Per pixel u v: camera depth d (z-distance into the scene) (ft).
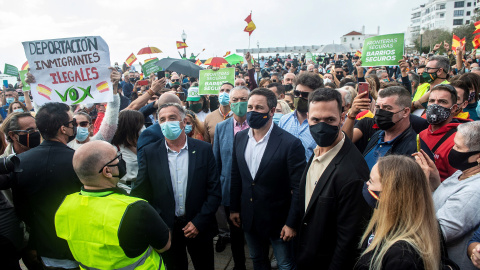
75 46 10.92
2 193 8.20
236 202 10.27
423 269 4.75
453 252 6.42
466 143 6.59
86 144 6.34
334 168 7.25
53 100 11.15
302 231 7.80
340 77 28.02
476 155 6.51
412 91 22.12
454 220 6.19
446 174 8.50
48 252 7.75
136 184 9.57
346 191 6.91
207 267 10.00
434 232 5.13
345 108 11.37
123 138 11.58
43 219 7.73
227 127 11.91
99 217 5.85
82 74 11.02
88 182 6.14
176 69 29.66
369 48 18.45
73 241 6.20
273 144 9.14
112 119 11.00
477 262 5.77
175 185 9.48
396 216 5.20
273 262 12.29
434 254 4.94
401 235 5.04
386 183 5.35
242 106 11.28
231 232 11.03
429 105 9.20
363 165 7.23
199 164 9.51
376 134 9.83
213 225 10.05
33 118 9.88
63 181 7.72
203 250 9.86
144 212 6.12
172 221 9.25
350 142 7.61
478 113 12.46
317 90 7.59
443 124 9.27
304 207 8.14
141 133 11.13
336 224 7.28
